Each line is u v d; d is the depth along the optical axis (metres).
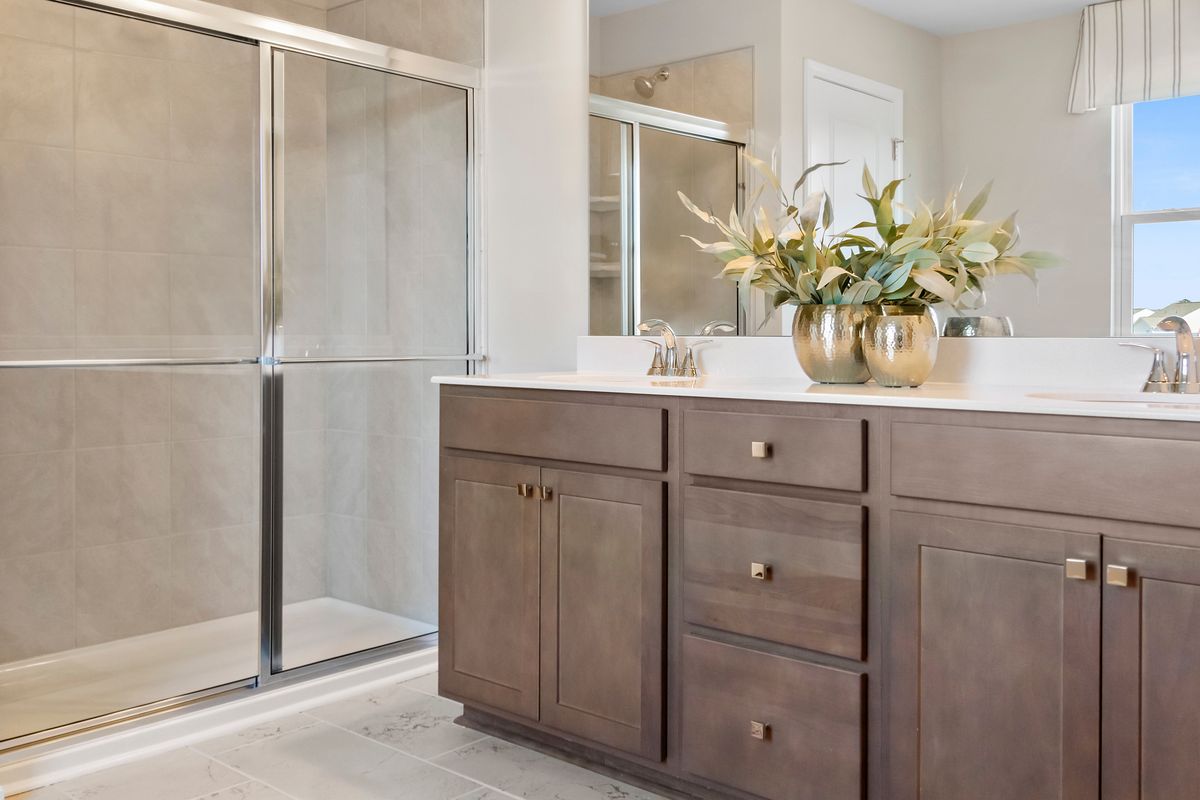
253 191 2.67
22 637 2.43
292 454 2.77
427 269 3.04
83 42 2.38
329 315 2.83
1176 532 1.44
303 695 2.68
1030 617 1.58
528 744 2.39
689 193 2.66
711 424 1.96
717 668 1.97
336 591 2.88
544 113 2.99
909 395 1.80
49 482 2.46
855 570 1.76
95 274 2.43
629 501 2.11
